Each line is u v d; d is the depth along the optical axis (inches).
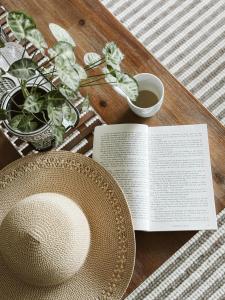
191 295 44.6
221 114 49.8
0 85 31.4
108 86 34.3
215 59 51.7
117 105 34.0
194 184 31.9
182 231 31.1
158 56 52.4
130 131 32.6
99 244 28.9
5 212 29.5
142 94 33.6
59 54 23.2
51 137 31.2
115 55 27.0
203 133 32.6
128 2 54.1
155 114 33.6
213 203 31.4
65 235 25.8
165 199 31.8
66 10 36.2
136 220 31.0
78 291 28.3
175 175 32.2
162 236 31.0
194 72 51.5
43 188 30.0
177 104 33.7
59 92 25.2
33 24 23.9
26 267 25.6
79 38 35.5
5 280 28.5
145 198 31.6
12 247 25.3
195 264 45.1
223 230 45.6
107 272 28.4
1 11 37.6
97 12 35.9
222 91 50.5
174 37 52.9
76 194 29.8
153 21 53.6
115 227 28.8
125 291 27.9
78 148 34.1
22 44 36.3
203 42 52.4
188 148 32.5
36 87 27.6
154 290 45.0
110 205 29.2
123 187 31.8
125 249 28.4
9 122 27.4
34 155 30.0
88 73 34.6
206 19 53.2
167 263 45.4
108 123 33.9
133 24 53.7
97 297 28.0
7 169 29.7
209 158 32.2
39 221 25.4
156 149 32.7
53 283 27.1
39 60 35.6
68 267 26.4
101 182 29.5
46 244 25.0
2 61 32.7
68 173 30.0
